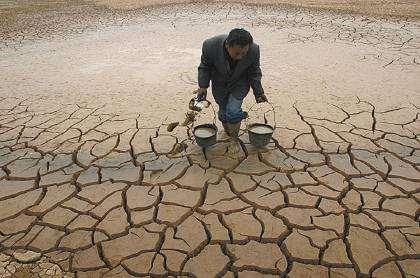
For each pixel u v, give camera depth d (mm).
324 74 6109
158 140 4273
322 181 3523
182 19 10273
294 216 3113
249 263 2701
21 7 12609
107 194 3436
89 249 2855
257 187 3465
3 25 10211
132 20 10352
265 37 8344
